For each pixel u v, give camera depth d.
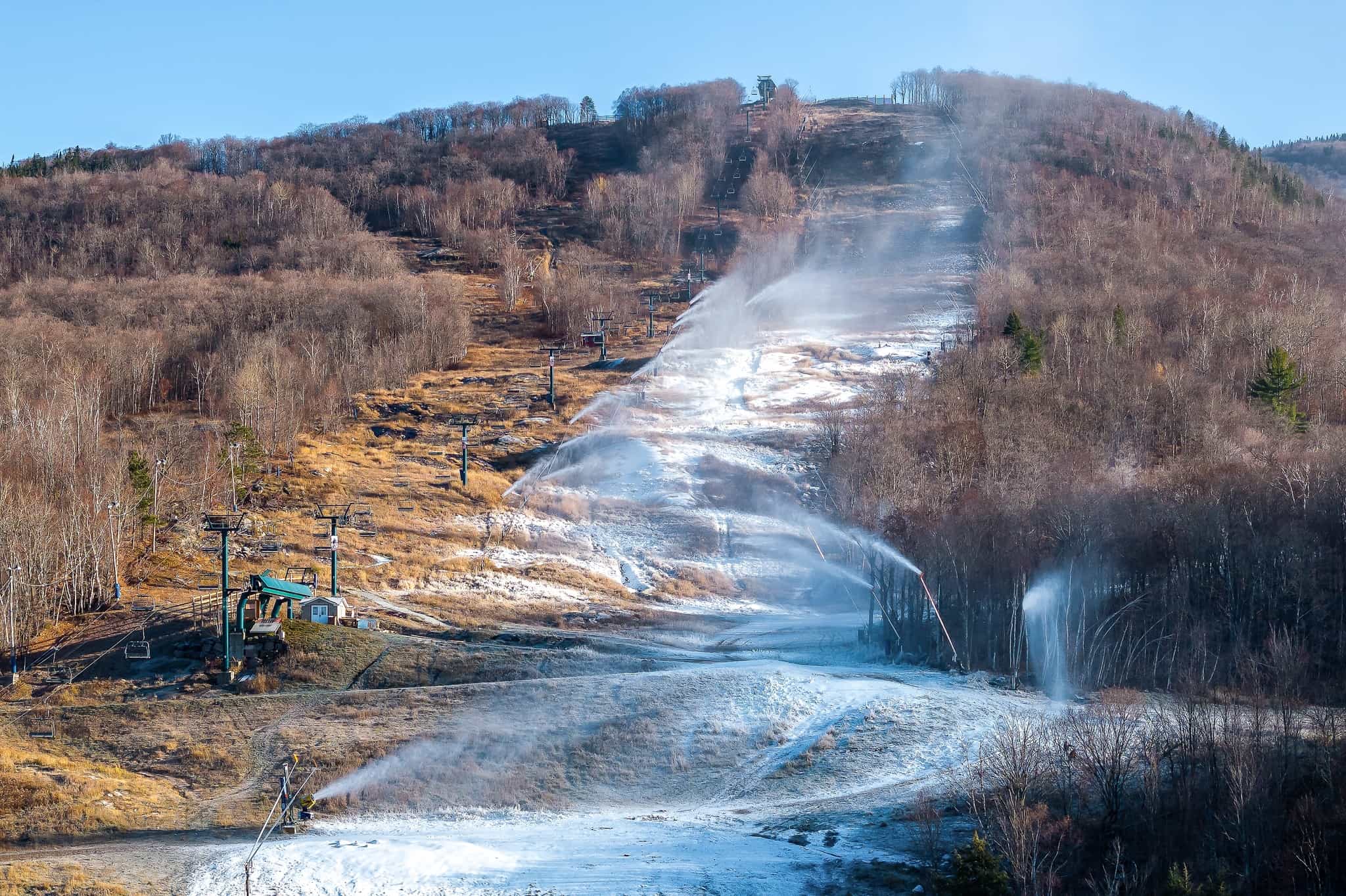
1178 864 45.62
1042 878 44.47
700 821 56.28
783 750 63.62
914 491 95.06
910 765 60.19
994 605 78.12
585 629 88.56
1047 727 58.72
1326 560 80.44
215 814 57.12
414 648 75.88
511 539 111.56
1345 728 54.72
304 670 72.62
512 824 56.47
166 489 109.19
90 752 63.09
